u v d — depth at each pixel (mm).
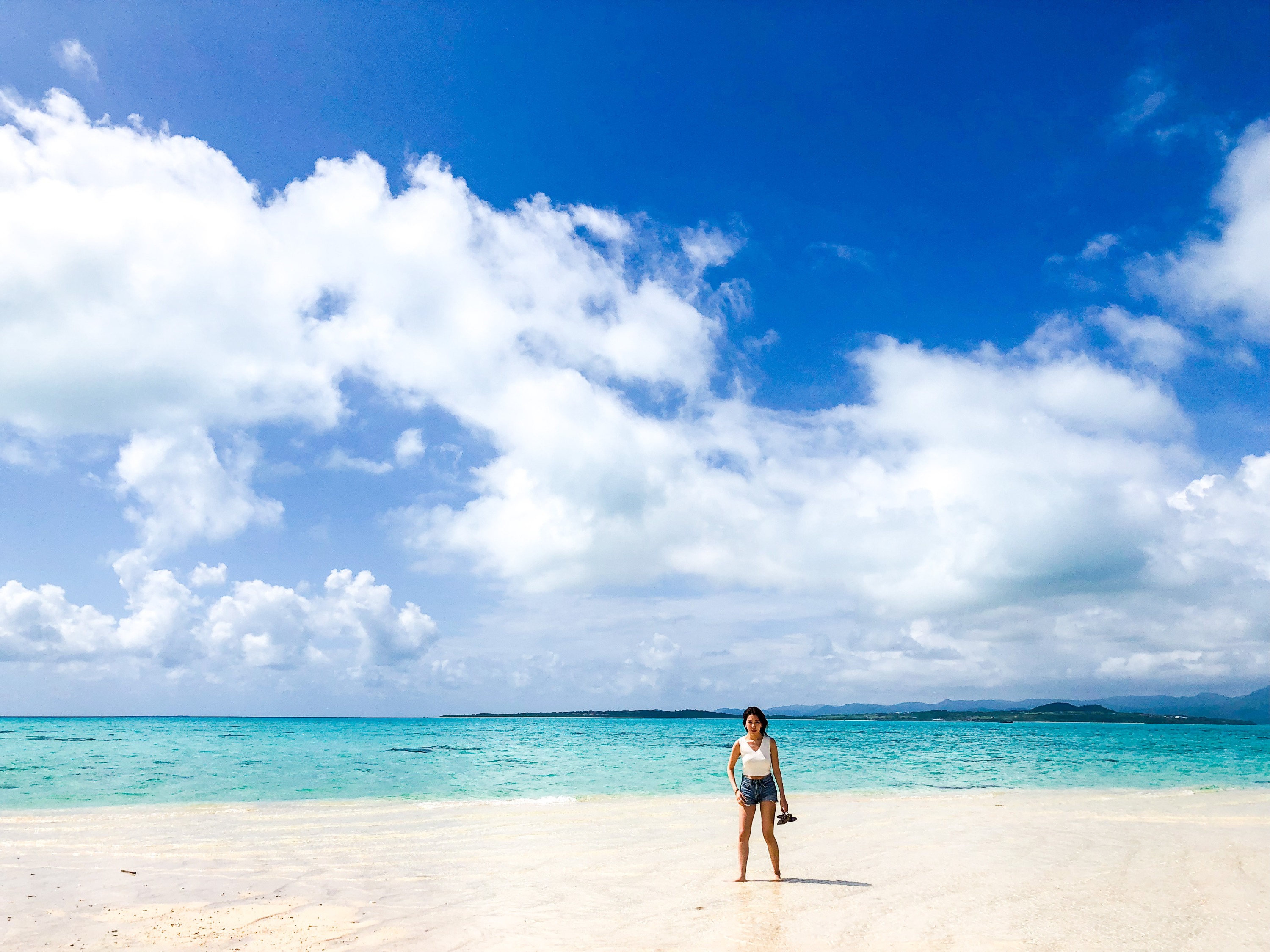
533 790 24766
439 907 8648
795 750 58656
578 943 7113
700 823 15859
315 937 7406
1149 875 10352
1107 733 124562
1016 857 11734
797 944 6996
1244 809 18625
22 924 7887
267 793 23391
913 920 7867
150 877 10398
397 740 73438
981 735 104438
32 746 53188
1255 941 7148
